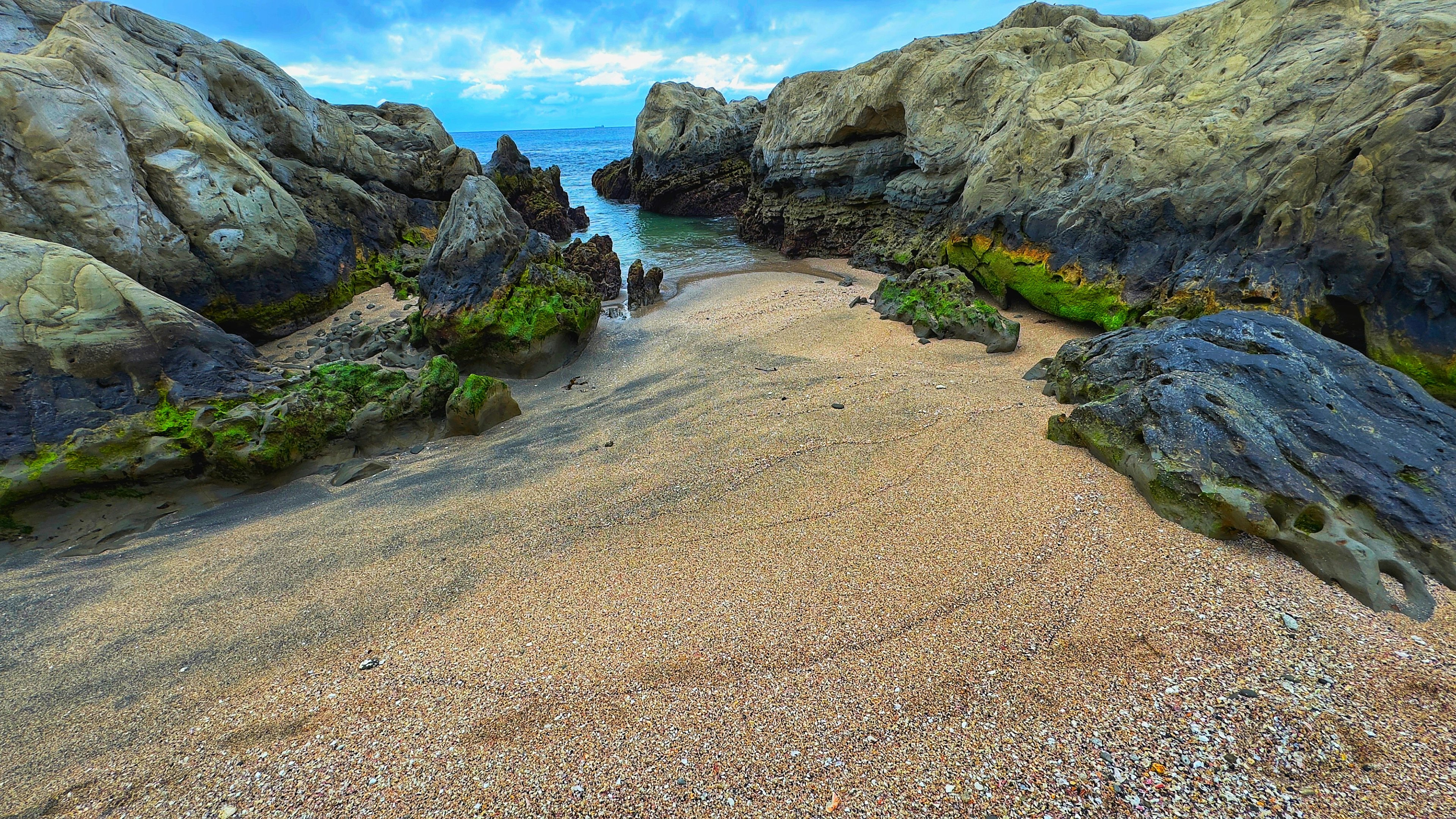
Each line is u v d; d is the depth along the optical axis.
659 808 3.08
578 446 8.03
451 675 4.11
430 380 9.26
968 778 3.10
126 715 4.08
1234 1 12.10
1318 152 8.56
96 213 10.73
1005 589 4.41
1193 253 10.06
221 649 4.66
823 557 5.02
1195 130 10.74
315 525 6.62
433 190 22.17
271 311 13.35
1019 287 12.92
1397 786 2.86
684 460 7.05
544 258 13.23
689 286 19.42
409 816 3.13
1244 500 4.50
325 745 3.63
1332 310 8.13
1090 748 3.18
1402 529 4.25
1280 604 3.97
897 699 3.61
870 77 21.14
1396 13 9.72
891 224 21.08
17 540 6.75
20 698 4.36
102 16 13.56
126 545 6.73
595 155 87.94
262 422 7.83
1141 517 4.93
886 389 8.45
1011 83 16.61
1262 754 3.06
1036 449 6.24
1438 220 7.30
